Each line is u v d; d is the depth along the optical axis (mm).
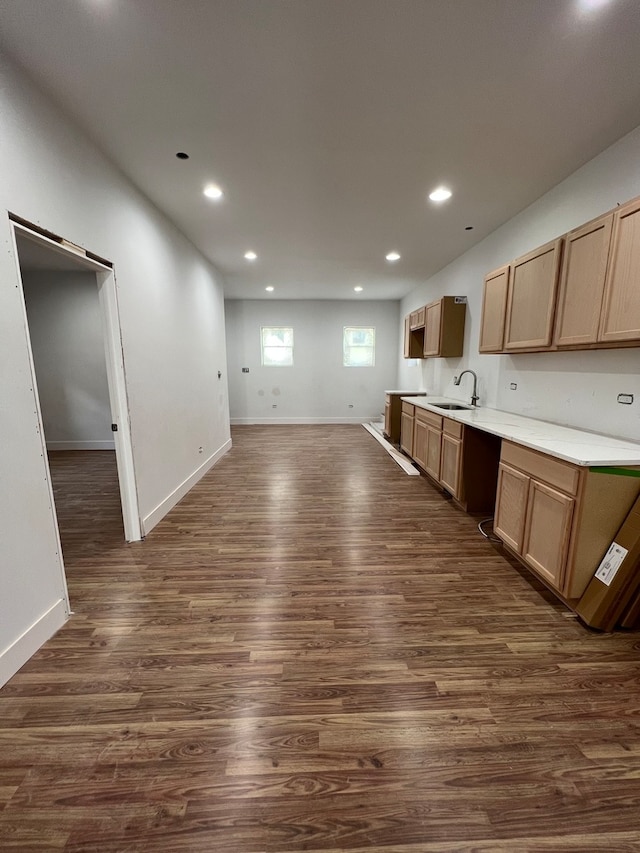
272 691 1475
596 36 1475
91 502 3520
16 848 990
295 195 2875
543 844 1003
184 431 3717
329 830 1034
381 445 5922
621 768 1191
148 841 1004
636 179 2072
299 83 1738
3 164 1523
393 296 7195
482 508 3244
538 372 2920
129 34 1458
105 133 2090
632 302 1751
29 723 1334
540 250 2438
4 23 1394
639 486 1744
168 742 1269
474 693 1469
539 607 1999
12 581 1544
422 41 1506
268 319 7609
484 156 2355
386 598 2074
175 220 3342
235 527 2979
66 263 4488
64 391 5551
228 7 1356
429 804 1096
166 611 1954
